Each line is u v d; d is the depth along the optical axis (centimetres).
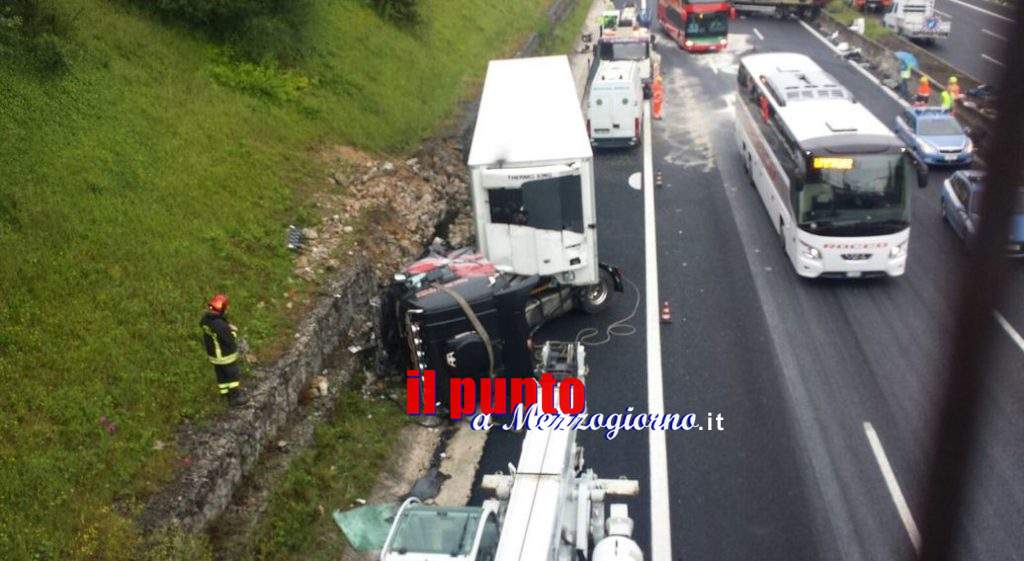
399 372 1564
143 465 1101
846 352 1648
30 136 1466
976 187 2048
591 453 1389
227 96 2000
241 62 2142
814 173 1861
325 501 1246
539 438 1142
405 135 2408
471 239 2055
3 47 1559
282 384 1323
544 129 1723
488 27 3547
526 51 3516
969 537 1165
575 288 1775
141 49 1925
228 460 1155
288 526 1170
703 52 4125
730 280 1942
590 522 1136
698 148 2817
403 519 1047
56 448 1056
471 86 2975
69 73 1659
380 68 2600
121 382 1185
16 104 1502
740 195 2420
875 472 1316
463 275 1533
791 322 1764
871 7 5084
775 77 2353
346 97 2339
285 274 1573
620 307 1841
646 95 3325
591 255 1686
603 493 1159
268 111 2059
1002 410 1405
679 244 2125
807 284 1919
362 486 1298
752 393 1528
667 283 1934
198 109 1869
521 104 1850
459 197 2262
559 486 1055
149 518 1030
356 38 2622
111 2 1988
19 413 1073
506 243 1650
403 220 1978
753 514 1244
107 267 1345
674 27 4325
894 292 1875
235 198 1698
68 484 1030
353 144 2198
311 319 1474
